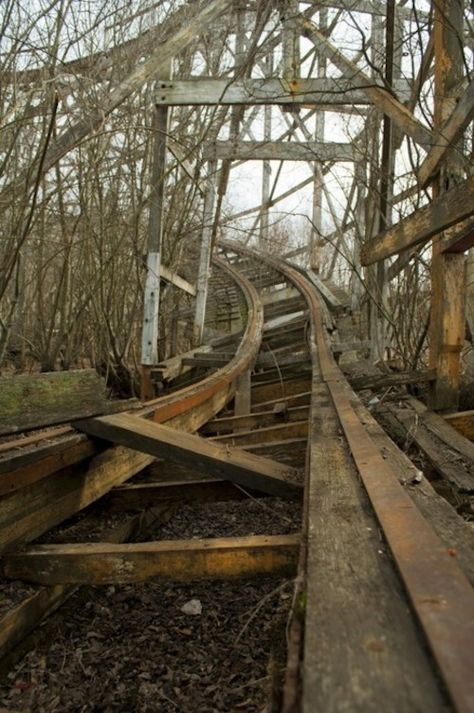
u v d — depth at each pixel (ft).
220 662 6.52
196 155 22.38
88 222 17.13
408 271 18.01
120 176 18.43
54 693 5.96
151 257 20.92
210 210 29.22
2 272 11.32
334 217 24.72
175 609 7.81
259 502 10.74
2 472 6.28
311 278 41.93
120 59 16.22
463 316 12.72
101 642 6.93
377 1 21.99
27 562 6.63
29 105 11.51
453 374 12.75
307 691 2.30
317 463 6.69
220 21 23.65
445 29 12.59
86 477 8.63
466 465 8.32
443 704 2.19
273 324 33.45
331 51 20.34
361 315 30.17
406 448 10.14
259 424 15.31
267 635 6.89
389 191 19.70
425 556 3.51
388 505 4.71
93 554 6.52
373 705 2.19
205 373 24.58
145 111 19.92
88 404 6.85
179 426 12.59
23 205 11.35
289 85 20.52
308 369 21.58
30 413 5.84
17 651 6.24
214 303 45.24
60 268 20.30
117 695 5.98
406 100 20.85
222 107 24.31
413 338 19.01
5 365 20.11
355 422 8.80
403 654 2.58
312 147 26.63
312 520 4.67
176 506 11.43
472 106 10.37
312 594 3.25
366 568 3.61
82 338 20.65
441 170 12.76
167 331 27.53
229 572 6.27
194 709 5.72
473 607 2.79
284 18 19.99
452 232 12.26
